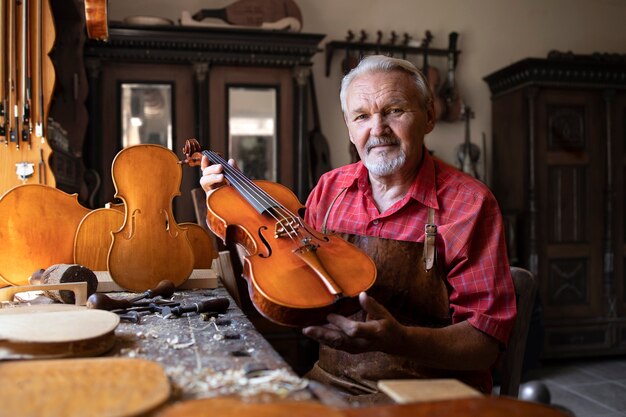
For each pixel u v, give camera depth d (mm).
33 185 1751
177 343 1104
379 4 4555
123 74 3678
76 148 3344
